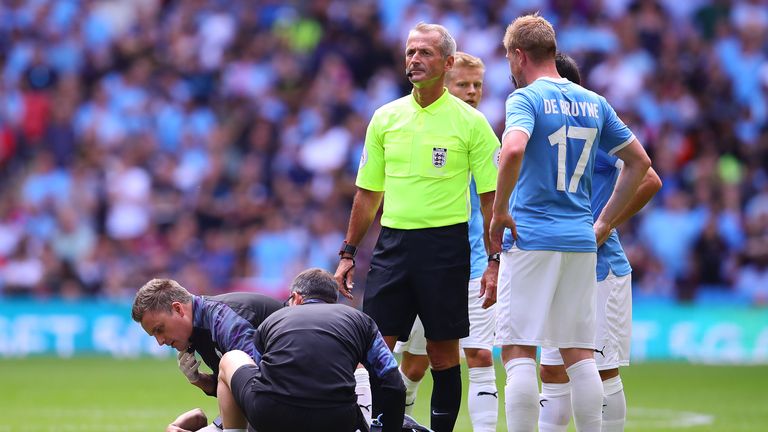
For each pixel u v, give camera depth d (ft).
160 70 262.06
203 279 213.66
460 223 85.15
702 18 273.95
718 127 249.34
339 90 248.73
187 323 77.92
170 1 278.26
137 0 284.61
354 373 79.61
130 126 247.50
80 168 235.81
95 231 229.04
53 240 225.97
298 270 213.66
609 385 86.79
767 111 257.75
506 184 75.41
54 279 217.15
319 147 236.22
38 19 272.72
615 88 247.91
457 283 84.84
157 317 77.56
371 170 87.45
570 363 79.15
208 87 261.44
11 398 145.18
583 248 78.43
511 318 78.48
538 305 77.92
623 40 258.78
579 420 78.59
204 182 227.81
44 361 199.11
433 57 83.92
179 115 249.14
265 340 74.90
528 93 77.77
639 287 212.02
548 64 80.59
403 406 74.95
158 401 142.31
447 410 86.94
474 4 266.57
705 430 116.37
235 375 74.23
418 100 85.71
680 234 218.79
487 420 90.84
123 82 254.88
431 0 265.54
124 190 231.30
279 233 216.33
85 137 246.88
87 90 262.26
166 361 199.52
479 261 95.04
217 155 235.40
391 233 85.61
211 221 221.87
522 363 79.05
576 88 79.77
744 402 144.36
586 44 258.16
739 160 244.83
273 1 275.18
